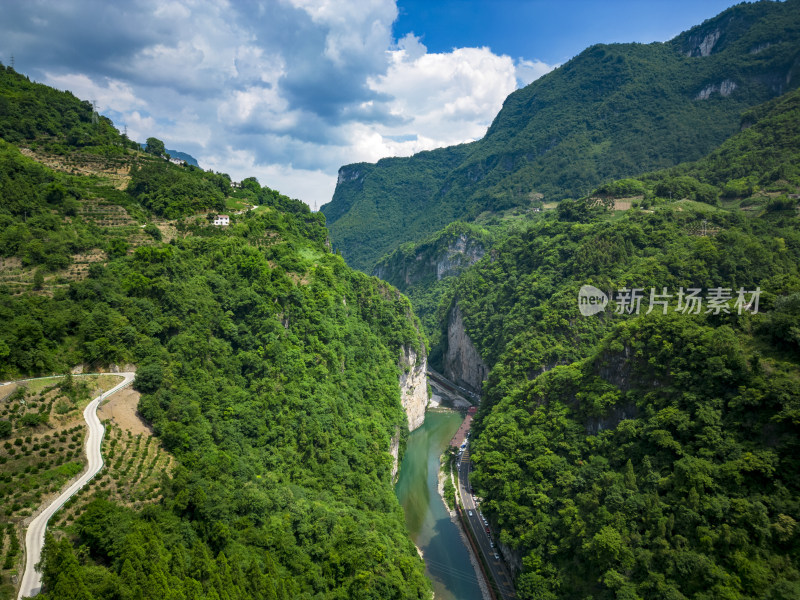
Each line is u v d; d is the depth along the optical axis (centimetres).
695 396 9475
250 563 7588
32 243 10744
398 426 16362
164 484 7500
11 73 18712
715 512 8188
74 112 18150
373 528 10525
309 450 11631
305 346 14138
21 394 7662
